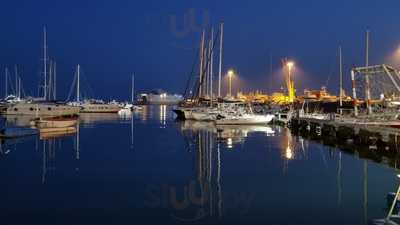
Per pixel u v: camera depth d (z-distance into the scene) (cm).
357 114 4522
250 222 1429
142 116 9619
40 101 9306
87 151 3281
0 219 1462
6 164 2617
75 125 5556
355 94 4631
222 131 5244
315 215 1502
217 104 7462
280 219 1459
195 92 8475
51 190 1891
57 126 5103
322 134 4416
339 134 3975
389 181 2077
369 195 1786
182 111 7756
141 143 3866
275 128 5781
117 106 11469
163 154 3108
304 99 8312
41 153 3153
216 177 2202
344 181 2086
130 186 1973
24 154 3092
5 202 1681
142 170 2406
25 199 1728
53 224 1412
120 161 2752
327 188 1927
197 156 2998
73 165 2581
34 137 4444
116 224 1409
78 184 2022
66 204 1653
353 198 1736
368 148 3288
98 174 2280
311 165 2594
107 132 5112
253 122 6259
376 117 4003
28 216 1496
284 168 2480
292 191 1870
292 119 5781
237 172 2352
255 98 10300
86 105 11281
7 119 7644
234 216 1496
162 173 2314
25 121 7056
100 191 1870
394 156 2902
